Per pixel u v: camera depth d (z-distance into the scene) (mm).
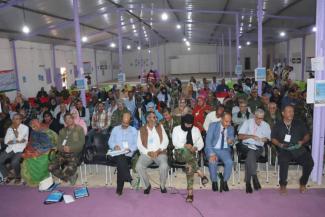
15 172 5078
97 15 11695
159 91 10203
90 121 7152
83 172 5492
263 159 4535
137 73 31406
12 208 4242
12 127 5203
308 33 15992
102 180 5102
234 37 23266
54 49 15711
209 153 4516
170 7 12570
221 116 4820
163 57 31297
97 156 4859
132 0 10984
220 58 29922
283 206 3988
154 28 19656
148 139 4609
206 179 4473
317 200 4117
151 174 5293
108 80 27188
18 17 9062
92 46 21609
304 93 7098
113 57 28984
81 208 4164
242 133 4727
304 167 4273
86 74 21016
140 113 7445
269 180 4812
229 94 8523
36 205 4309
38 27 11062
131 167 4758
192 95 9453
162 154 4578
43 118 6348
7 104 7691
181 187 4715
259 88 8164
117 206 4180
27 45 12859
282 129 4371
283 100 6871
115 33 18688
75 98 8211
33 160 4801
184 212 3938
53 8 9289
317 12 4309
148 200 4316
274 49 25562
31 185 4957
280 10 11062
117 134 4785
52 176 5223
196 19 15508
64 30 13195
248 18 13797
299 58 17953
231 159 4453
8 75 11227
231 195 4359
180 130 4523
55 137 5148
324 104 4387
